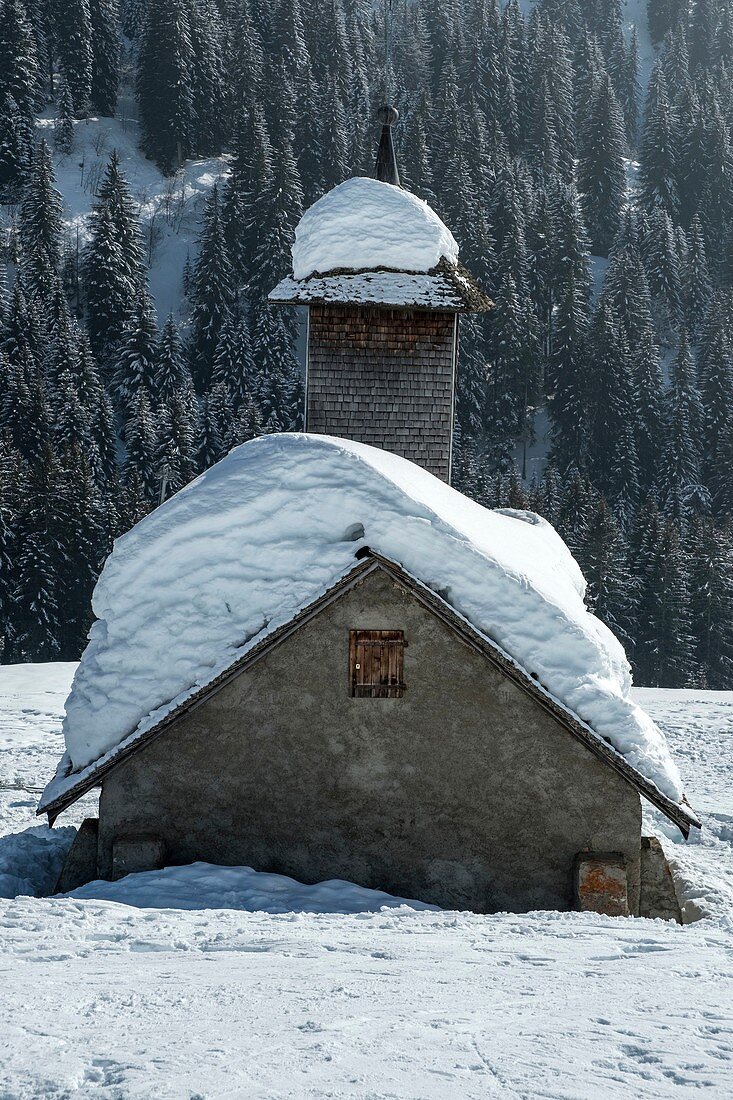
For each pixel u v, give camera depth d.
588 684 12.09
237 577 12.49
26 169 124.88
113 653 12.52
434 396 20.34
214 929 9.28
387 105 21.89
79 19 138.62
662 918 12.09
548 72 153.62
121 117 143.12
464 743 12.29
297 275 20.47
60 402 88.12
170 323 97.56
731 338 104.69
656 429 97.25
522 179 129.00
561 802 12.27
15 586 71.56
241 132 118.81
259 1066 5.59
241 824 12.42
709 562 76.06
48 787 12.52
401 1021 6.43
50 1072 5.50
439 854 12.35
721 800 19.53
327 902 11.28
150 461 83.75
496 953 8.48
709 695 31.97
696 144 139.62
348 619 12.27
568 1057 5.77
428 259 20.45
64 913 9.76
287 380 97.69
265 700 12.34
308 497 12.53
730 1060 5.75
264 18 155.75
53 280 103.56
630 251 115.94
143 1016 6.53
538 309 114.75
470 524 13.83
